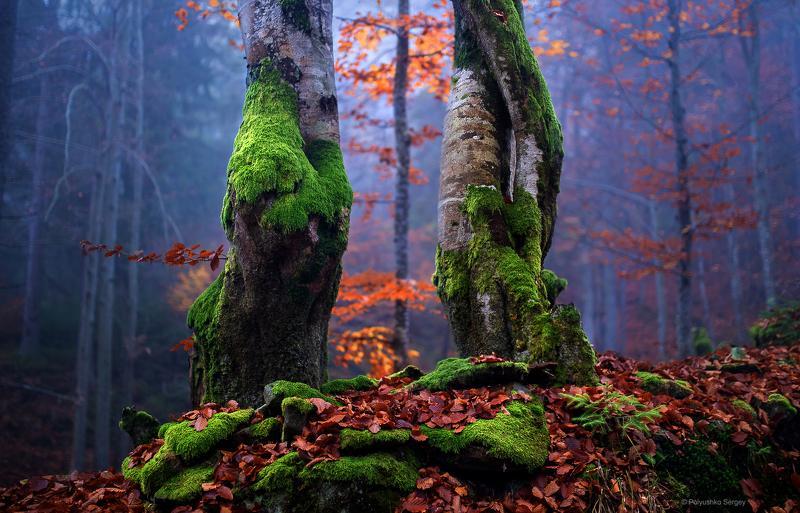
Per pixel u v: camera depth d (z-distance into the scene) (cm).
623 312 2511
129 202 2014
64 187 1688
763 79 2211
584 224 2455
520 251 448
